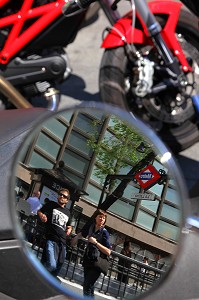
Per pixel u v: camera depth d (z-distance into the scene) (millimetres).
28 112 2732
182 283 2689
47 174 2062
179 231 2031
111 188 2078
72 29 4496
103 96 4469
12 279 2346
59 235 2031
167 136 4625
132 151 2062
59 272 2014
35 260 2002
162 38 4363
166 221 2043
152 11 4461
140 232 2062
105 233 2064
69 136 2080
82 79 5559
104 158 2072
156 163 2051
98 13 6227
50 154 2072
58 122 2092
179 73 4445
